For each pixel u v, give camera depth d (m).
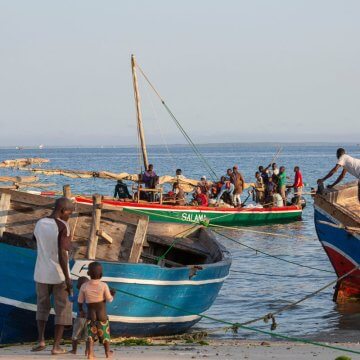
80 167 145.38
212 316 22.12
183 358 13.98
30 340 17.06
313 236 42.34
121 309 17.03
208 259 21.72
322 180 25.16
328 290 26.03
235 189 47.44
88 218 17.59
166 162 184.38
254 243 39.66
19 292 16.41
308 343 16.89
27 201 17.62
